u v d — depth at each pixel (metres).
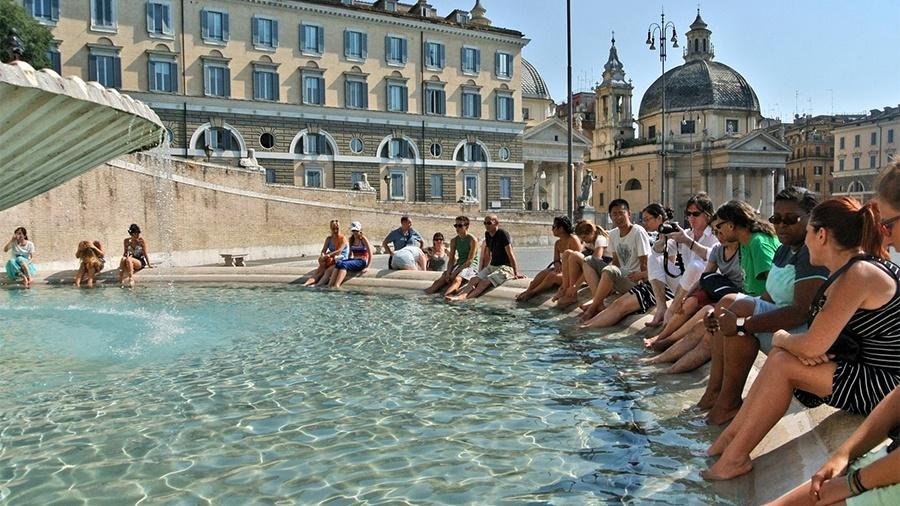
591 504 4.05
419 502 4.10
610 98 93.50
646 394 6.35
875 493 3.08
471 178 59.31
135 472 4.62
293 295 14.84
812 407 4.38
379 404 6.16
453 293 13.75
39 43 36.44
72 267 26.95
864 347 3.99
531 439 5.20
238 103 48.59
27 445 5.18
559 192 73.44
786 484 3.89
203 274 17.92
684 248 8.78
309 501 4.14
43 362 8.01
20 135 6.48
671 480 4.37
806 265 4.80
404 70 55.69
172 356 8.29
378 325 10.48
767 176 85.50
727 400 5.44
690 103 87.75
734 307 5.55
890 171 3.68
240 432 5.42
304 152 51.50
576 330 9.73
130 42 45.00
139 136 8.14
